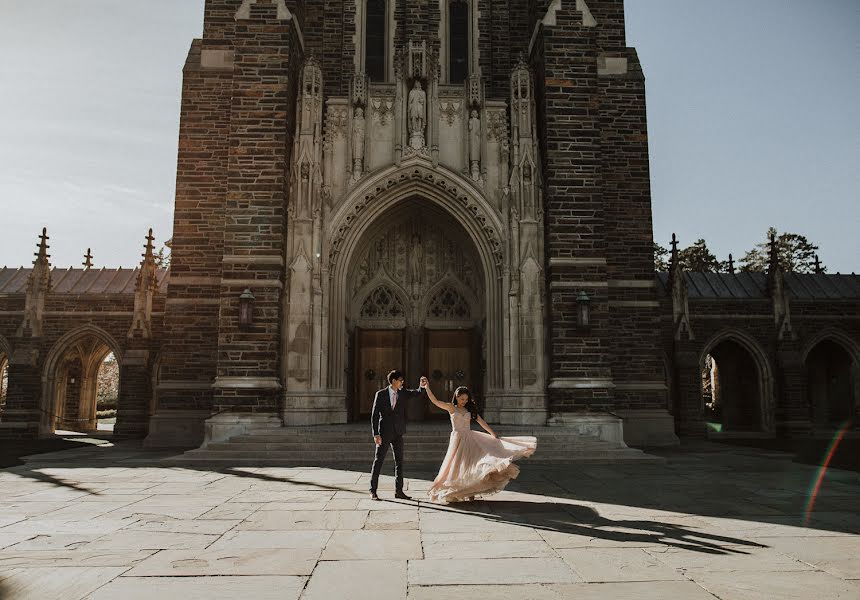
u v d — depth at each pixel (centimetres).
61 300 2441
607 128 1986
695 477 1166
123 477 1149
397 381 927
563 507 845
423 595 481
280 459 1383
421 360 1925
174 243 1884
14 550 610
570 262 1675
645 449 1778
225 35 1986
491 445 874
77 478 1134
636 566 560
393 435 916
